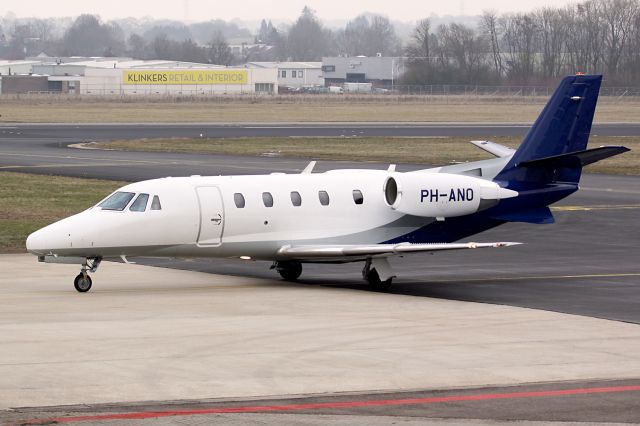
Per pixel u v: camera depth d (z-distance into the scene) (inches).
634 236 4960.6
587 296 3415.4
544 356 2425.0
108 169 7721.5
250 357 2356.1
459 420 1861.5
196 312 2952.8
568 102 3855.8
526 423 1850.4
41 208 5521.7
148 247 3344.0
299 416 1870.1
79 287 3309.5
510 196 3782.0
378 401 1988.2
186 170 7657.5
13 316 2842.0
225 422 1824.6
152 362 2285.9
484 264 4173.2
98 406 1919.3
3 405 1918.1
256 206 3481.8
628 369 2303.2
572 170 3900.1
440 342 2571.4
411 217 3708.2
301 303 3161.9
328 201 3607.3
